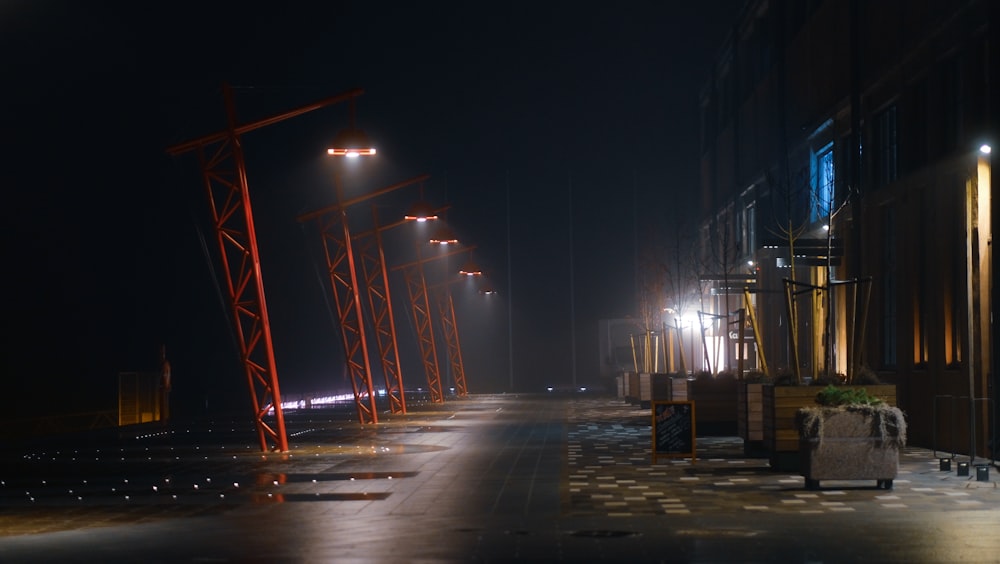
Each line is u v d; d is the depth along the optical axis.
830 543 14.10
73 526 16.73
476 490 20.78
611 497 19.30
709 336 60.97
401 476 23.80
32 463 28.89
